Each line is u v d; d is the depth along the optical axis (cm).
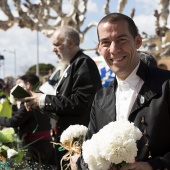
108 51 219
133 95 221
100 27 220
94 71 381
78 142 288
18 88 375
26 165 334
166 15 1012
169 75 216
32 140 443
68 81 381
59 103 367
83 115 375
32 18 979
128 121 202
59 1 985
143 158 210
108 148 188
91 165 195
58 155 374
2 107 375
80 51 400
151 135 208
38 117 445
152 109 211
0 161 332
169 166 200
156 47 1031
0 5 914
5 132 354
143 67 221
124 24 216
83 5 1008
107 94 235
